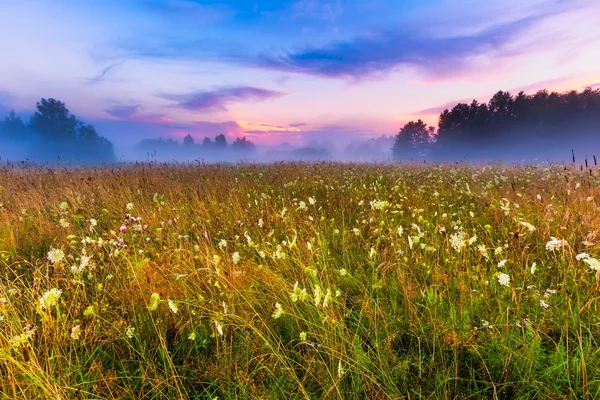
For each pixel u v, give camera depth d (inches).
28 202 226.7
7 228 166.7
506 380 74.9
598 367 74.0
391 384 74.9
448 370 77.4
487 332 87.5
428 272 114.3
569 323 90.3
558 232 134.0
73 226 179.8
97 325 90.5
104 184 293.7
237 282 110.7
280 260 130.3
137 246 149.4
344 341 86.2
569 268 108.2
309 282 111.3
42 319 81.0
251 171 461.7
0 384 69.7
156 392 74.8
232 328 94.1
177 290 109.4
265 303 108.3
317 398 73.5
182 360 87.8
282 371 78.5
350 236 161.5
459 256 125.3
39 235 169.2
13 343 68.7
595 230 126.2
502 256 124.5
